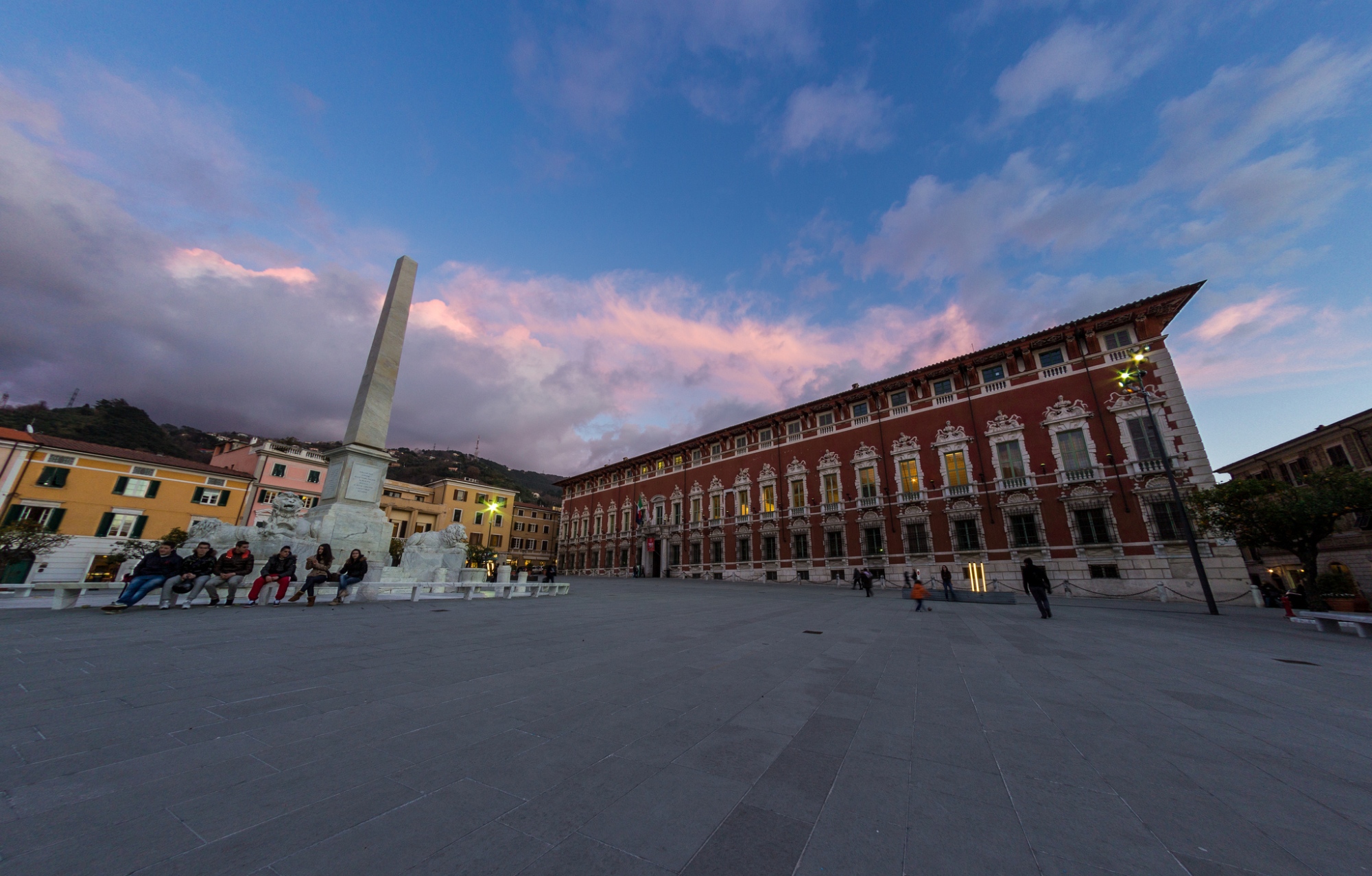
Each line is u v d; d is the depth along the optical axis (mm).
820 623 12727
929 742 4168
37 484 32875
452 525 19609
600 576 57375
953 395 33219
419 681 5715
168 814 2691
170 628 8719
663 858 2443
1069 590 26719
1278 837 2730
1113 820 2912
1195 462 24797
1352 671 7418
